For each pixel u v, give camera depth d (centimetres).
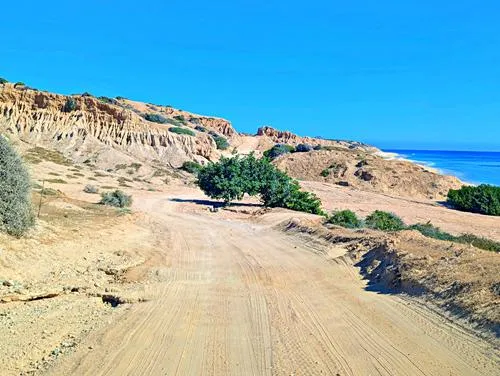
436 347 896
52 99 7144
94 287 1313
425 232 2528
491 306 979
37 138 6638
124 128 7300
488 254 1331
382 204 5166
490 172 11044
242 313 1138
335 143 15425
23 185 1553
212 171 4400
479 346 873
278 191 4172
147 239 2159
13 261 1330
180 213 3859
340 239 2045
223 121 12412
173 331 995
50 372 786
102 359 839
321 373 805
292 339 964
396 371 807
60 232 1761
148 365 823
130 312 1116
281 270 1648
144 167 6431
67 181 4938
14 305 1145
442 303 1100
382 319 1072
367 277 1492
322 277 1526
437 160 17575
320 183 6650
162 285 1393
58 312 1109
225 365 834
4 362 827
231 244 2269
